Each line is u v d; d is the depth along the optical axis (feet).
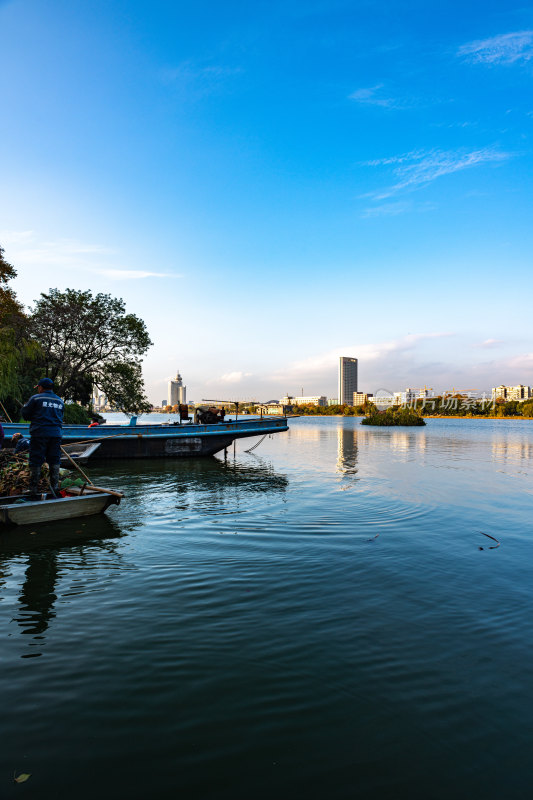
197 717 9.40
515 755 8.49
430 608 14.87
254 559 19.58
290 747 8.60
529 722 9.39
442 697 10.18
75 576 17.47
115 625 13.43
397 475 46.26
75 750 8.44
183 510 29.14
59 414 27.45
